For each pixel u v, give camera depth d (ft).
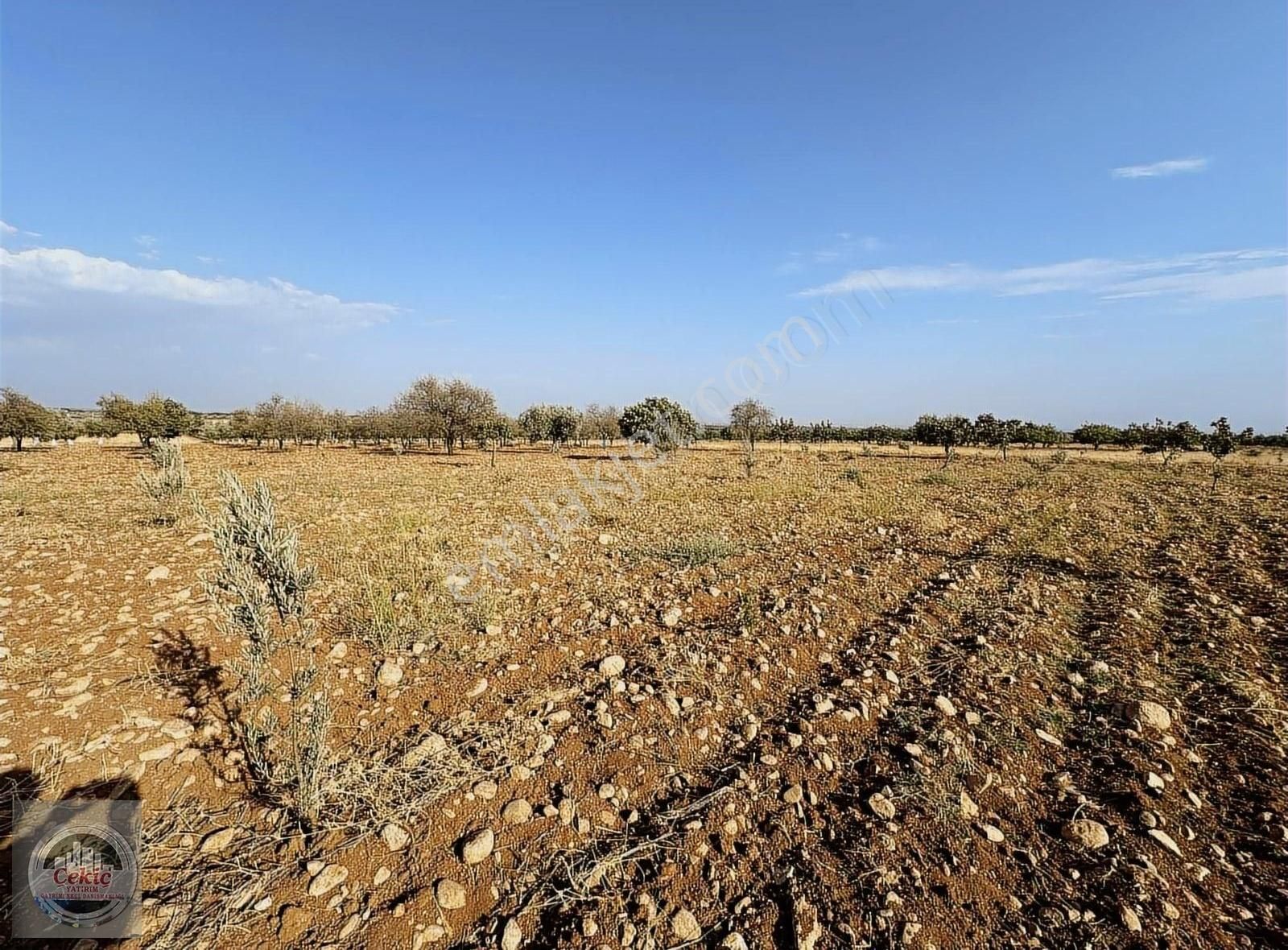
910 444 165.89
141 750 11.67
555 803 10.87
